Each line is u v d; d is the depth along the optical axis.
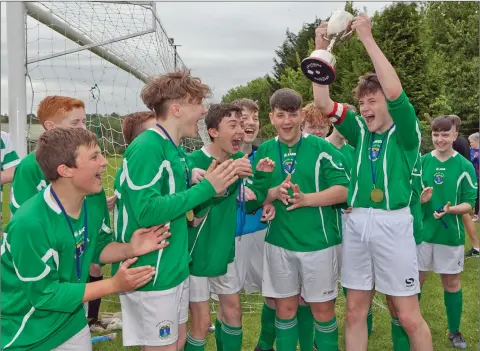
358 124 2.69
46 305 1.90
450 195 3.91
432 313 4.55
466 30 20.47
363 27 2.43
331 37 2.57
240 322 3.07
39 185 2.55
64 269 2.03
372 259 2.58
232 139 2.81
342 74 19.56
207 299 2.90
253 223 3.47
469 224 5.29
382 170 2.50
